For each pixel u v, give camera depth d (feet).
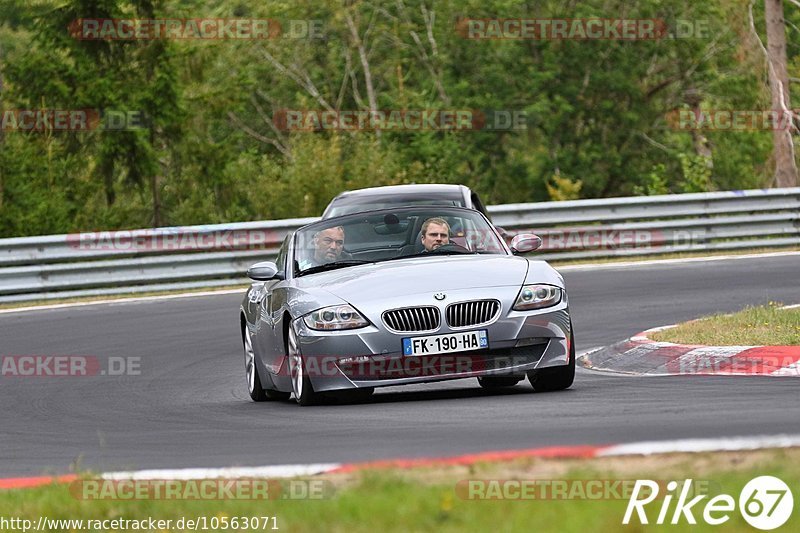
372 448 71.51
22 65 359.46
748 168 474.49
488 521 48.42
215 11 511.81
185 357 142.51
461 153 463.83
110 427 96.02
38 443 90.12
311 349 94.38
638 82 479.41
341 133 434.71
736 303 158.51
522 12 477.77
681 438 65.16
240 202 382.63
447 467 59.88
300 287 99.60
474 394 99.66
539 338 93.61
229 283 215.72
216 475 65.36
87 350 151.74
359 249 104.99
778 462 55.11
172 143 376.89
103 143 359.46
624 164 487.61
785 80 334.44
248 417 94.53
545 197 474.90
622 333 139.85
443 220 106.11
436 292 93.71
